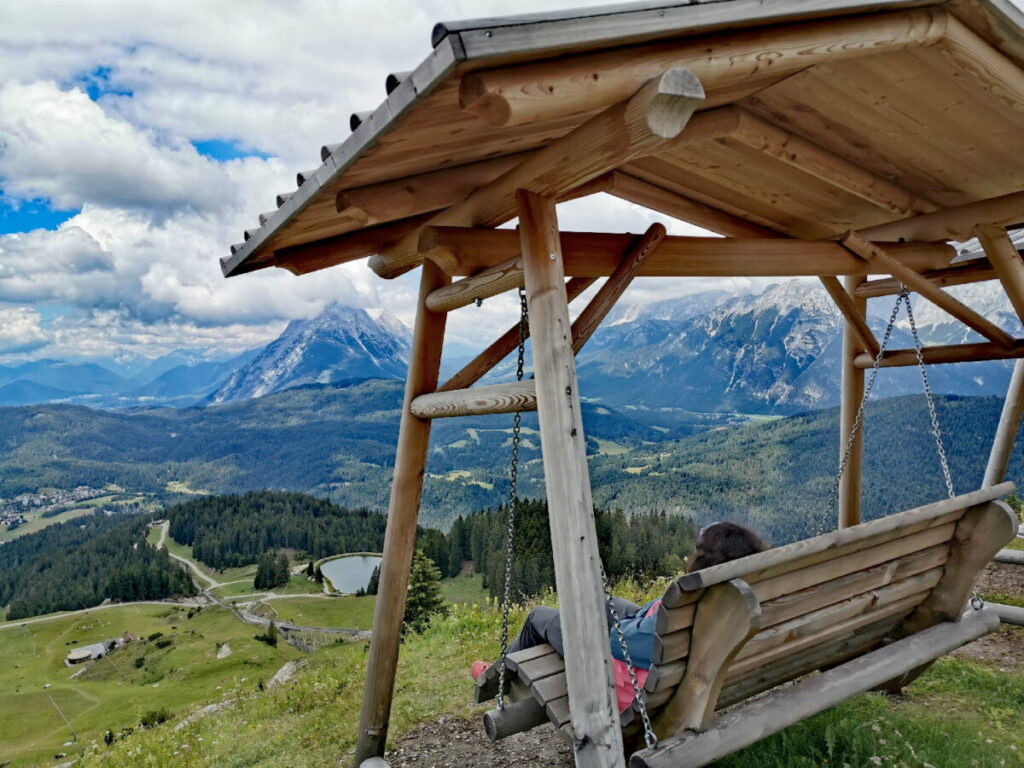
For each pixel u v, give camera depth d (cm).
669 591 281
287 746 605
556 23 231
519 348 373
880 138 489
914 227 622
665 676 302
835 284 734
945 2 343
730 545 344
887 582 358
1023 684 485
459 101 245
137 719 9219
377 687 498
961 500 348
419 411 465
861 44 324
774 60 300
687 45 277
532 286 335
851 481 782
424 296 475
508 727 365
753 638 307
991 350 679
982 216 574
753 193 583
